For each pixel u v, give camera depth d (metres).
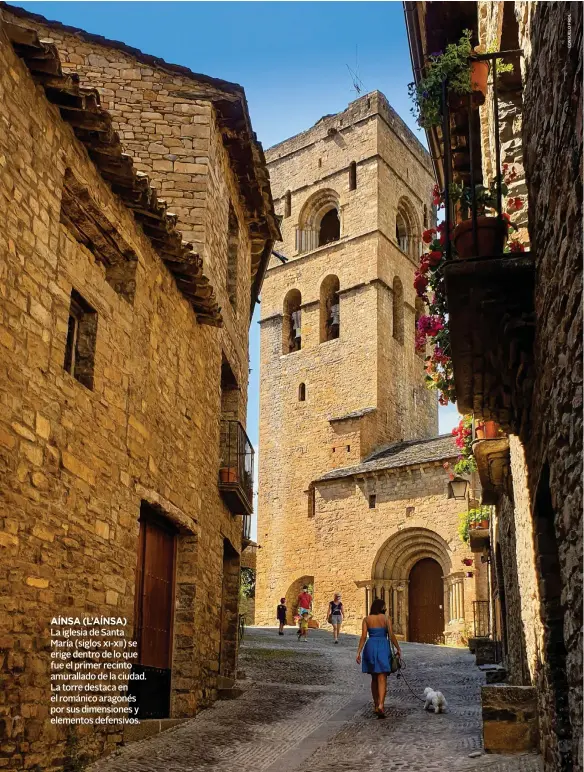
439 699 12.39
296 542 46.25
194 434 12.80
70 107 8.55
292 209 53.91
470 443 14.54
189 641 12.09
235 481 14.50
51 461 8.16
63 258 8.69
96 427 9.24
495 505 16.62
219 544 14.30
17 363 7.61
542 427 6.79
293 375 50.31
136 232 10.67
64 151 8.77
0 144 7.50
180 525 12.05
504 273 6.76
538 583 7.89
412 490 38.69
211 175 13.87
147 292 11.02
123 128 13.74
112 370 9.79
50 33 14.06
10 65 7.72
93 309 9.41
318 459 47.47
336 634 28.03
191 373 12.78
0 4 7.57
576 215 4.96
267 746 10.08
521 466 9.47
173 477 11.71
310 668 19.30
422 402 50.44
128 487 10.04
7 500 7.32
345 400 47.59
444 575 37.28
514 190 9.53
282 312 52.19
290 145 55.19
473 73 9.33
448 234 7.93
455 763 8.60
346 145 52.28
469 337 7.29
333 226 54.19
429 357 11.05
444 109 8.19
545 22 6.10
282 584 45.88
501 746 8.98
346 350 48.47
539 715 8.56
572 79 5.02
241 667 18.81
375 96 51.44
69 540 8.45
